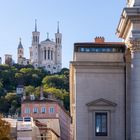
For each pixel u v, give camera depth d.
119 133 105.88
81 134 105.81
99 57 107.88
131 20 99.75
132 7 99.69
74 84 111.88
